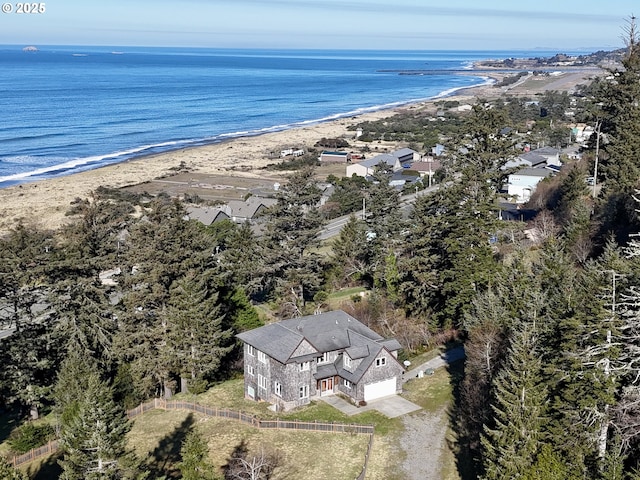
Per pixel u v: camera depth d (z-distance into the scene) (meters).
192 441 42.88
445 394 61.69
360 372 60.56
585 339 39.91
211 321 65.31
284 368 59.69
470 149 88.94
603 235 71.75
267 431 56.50
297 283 80.44
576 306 44.03
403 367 66.94
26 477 37.31
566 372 40.59
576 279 55.69
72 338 61.72
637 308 41.81
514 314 53.94
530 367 41.06
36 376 62.69
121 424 42.78
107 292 65.81
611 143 89.69
